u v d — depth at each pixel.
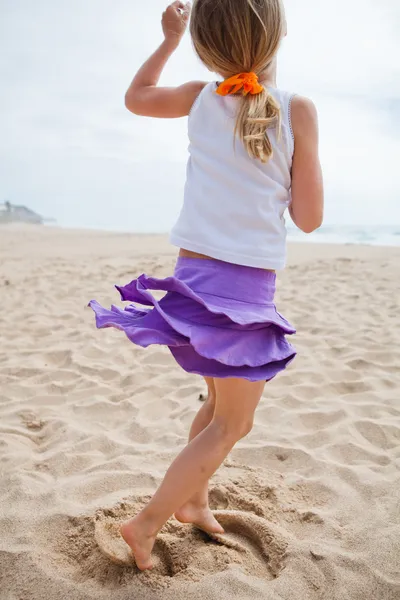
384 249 11.21
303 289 6.46
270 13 1.58
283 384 3.39
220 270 1.57
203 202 1.63
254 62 1.61
